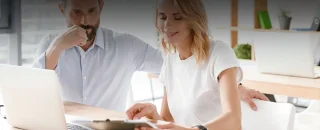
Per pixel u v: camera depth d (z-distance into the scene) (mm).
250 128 1863
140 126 1500
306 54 2867
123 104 2449
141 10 4117
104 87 2361
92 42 2289
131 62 2410
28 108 1671
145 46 2416
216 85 1830
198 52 1802
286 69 3002
